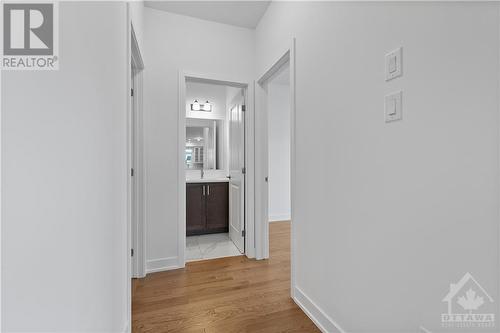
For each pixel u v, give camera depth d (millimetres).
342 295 1277
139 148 2156
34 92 569
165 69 2309
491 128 689
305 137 1619
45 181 599
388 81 997
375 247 1068
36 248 563
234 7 2285
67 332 678
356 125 1175
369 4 1093
